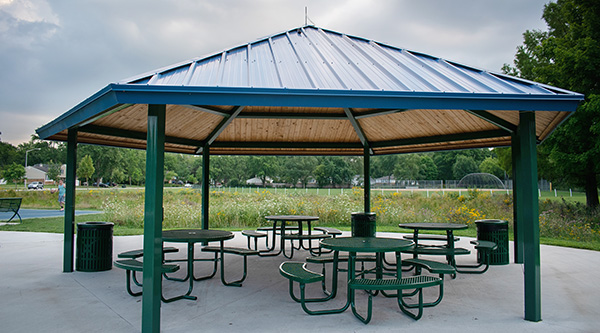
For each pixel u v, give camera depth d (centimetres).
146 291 320
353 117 706
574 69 1221
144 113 569
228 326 347
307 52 536
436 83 389
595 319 372
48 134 527
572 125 1236
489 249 583
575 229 1021
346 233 1045
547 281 538
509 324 355
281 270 395
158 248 325
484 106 342
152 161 323
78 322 360
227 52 527
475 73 462
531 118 376
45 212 1855
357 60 498
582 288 498
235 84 349
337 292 475
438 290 491
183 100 317
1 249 797
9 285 509
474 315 383
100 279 546
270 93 323
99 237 604
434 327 346
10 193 2512
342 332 332
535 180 373
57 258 702
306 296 456
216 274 580
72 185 597
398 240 444
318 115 707
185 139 793
